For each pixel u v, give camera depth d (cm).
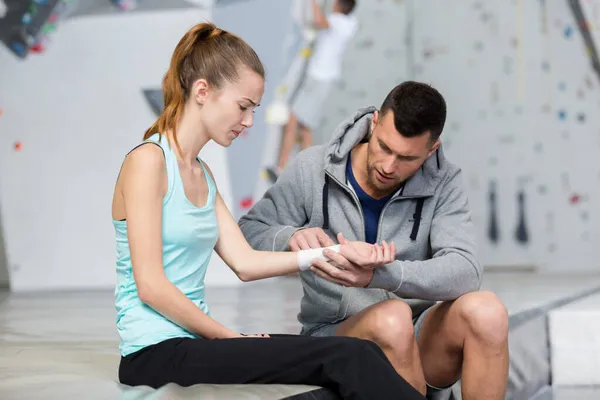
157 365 203
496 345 225
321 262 226
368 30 761
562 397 340
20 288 645
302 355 194
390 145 232
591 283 574
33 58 644
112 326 369
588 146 751
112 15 639
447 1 752
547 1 745
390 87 760
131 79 638
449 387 251
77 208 643
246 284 643
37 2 639
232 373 198
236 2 661
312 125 706
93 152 643
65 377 218
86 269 643
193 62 212
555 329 371
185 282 213
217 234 220
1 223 682
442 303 240
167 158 209
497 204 756
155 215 204
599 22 740
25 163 646
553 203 752
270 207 262
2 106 646
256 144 683
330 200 255
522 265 753
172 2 636
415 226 253
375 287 230
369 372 189
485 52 751
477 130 756
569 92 750
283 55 690
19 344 299
